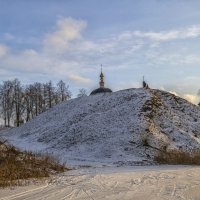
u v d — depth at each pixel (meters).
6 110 85.19
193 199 13.20
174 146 39.50
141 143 39.16
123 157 36.12
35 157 26.28
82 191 15.28
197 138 43.28
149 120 44.28
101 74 72.56
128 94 53.12
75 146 41.09
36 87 88.25
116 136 41.16
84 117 49.91
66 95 90.56
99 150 38.50
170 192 14.82
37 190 15.55
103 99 54.88
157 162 32.59
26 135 54.47
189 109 51.28
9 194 14.51
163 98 52.53
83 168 27.03
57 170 23.92
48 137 47.72
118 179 19.52
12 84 85.75
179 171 23.84
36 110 87.75
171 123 45.00
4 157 23.25
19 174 19.77
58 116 57.03
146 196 13.90
